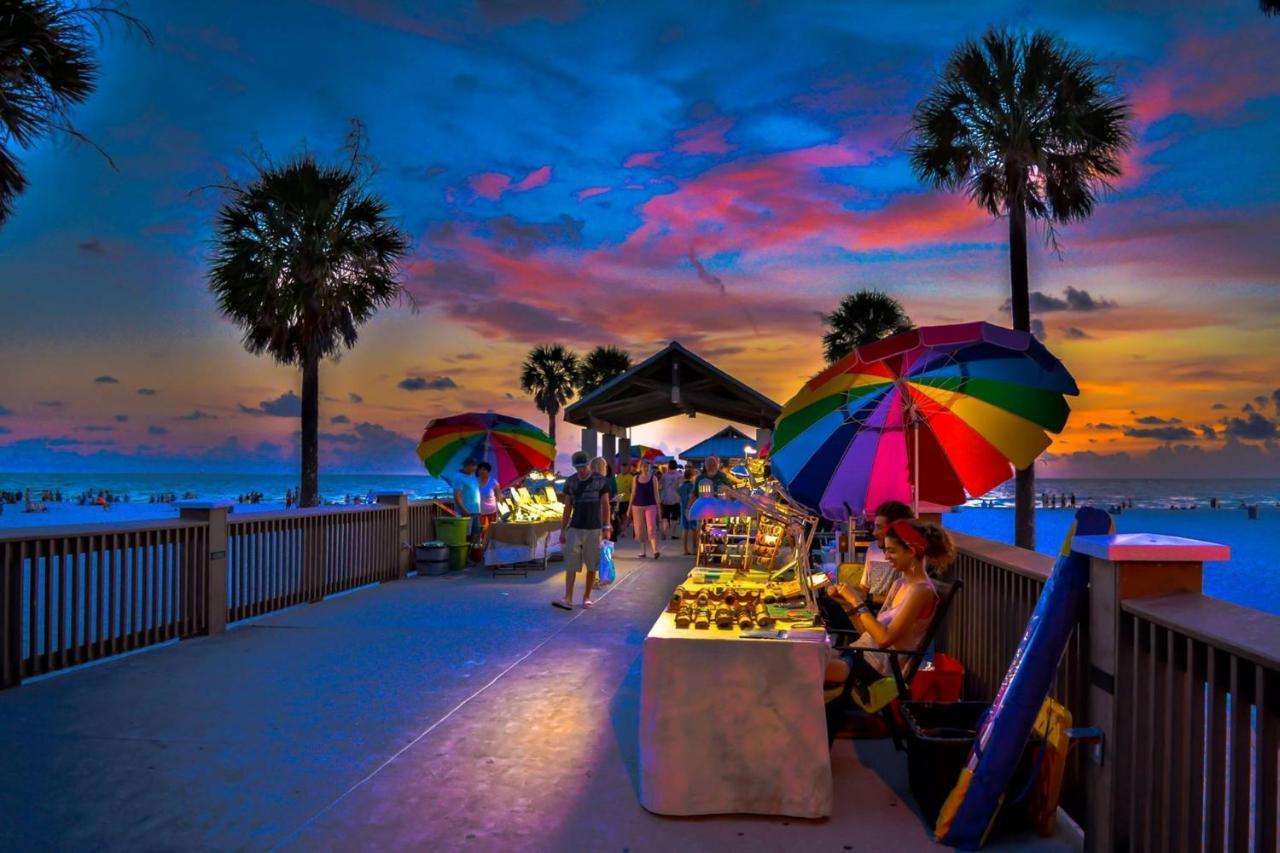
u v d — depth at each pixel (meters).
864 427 5.29
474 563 12.88
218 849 3.22
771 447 5.23
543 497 15.15
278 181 16.39
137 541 6.68
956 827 3.22
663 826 3.44
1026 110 15.84
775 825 3.45
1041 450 5.05
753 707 3.56
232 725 4.76
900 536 4.13
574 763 4.16
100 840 3.29
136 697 5.32
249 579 8.15
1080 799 3.46
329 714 4.97
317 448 17.48
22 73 7.72
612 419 21.64
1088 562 3.15
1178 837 2.61
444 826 3.43
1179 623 2.52
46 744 4.42
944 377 4.89
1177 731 2.63
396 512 11.45
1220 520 51.38
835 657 4.34
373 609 8.75
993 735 3.20
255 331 16.80
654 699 3.62
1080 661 3.26
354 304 17.02
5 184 8.20
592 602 9.23
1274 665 2.08
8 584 5.58
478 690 5.52
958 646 5.38
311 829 3.40
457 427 13.59
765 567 6.04
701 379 18.33
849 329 30.00
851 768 4.15
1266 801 2.18
